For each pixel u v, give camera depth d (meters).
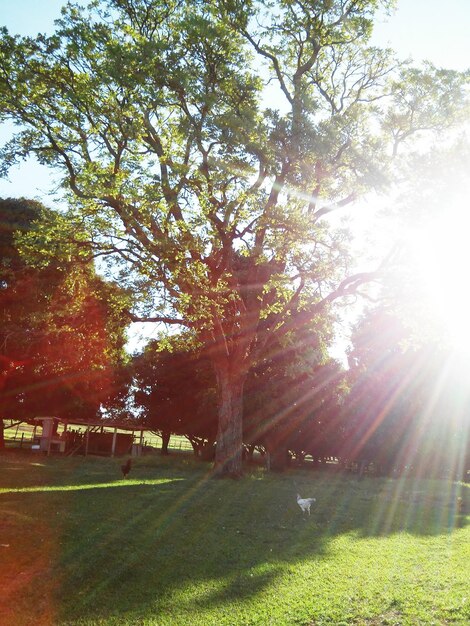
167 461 42.22
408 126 25.62
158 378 52.38
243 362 27.53
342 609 9.10
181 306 24.19
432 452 45.78
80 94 21.44
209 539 13.87
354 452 45.66
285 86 27.12
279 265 24.20
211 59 22.56
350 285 26.81
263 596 9.65
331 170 23.83
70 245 23.55
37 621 8.19
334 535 15.43
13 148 22.88
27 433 85.88
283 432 43.91
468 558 12.89
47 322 29.73
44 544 12.23
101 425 54.34
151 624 8.21
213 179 21.36
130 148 23.58
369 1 24.53
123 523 15.03
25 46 21.67
